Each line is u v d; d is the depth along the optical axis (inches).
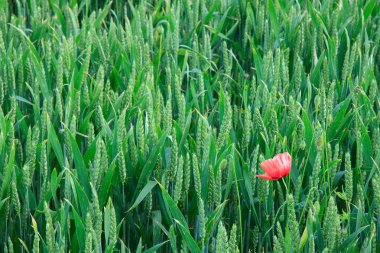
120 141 143.0
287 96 192.1
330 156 150.1
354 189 157.5
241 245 143.9
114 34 215.2
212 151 144.0
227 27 244.7
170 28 227.5
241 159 150.4
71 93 164.7
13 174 134.0
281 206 139.4
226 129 146.8
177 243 144.7
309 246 120.7
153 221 143.6
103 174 143.8
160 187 142.4
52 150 159.8
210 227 133.6
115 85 197.6
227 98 165.0
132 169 146.3
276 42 221.0
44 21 225.3
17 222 146.1
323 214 139.5
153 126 146.6
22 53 200.2
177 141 151.9
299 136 156.4
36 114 163.9
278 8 237.9
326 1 238.1
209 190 138.0
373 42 226.4
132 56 199.6
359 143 153.2
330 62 203.0
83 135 157.2
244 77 209.8
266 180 139.6
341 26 228.8
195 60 201.9
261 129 153.1
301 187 154.7
